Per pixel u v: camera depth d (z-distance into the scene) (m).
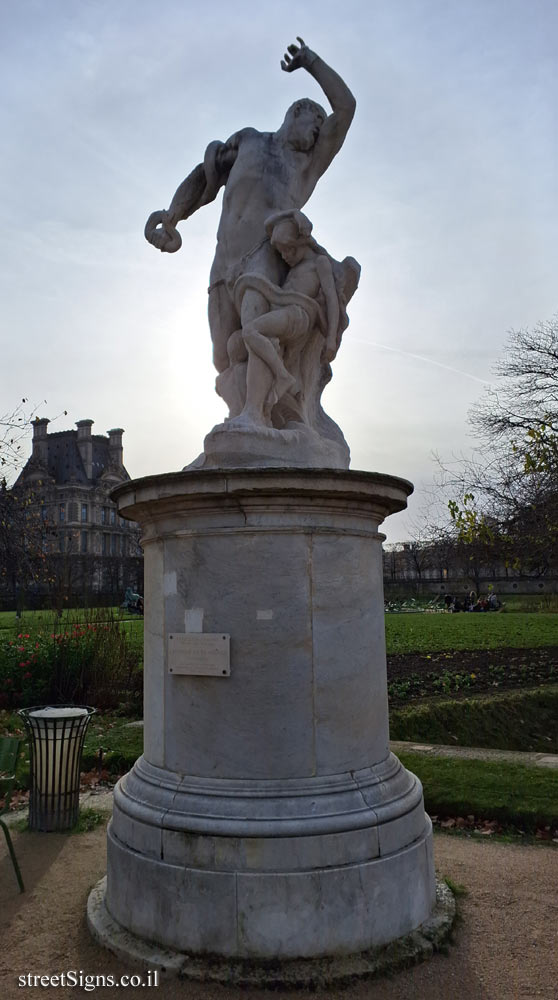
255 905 3.18
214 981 3.09
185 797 3.46
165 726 3.71
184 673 3.61
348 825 3.34
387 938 3.35
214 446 4.07
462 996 3.03
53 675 11.15
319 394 4.89
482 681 12.28
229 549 3.60
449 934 3.53
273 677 3.49
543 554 16.67
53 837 5.22
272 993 3.03
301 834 3.26
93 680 11.22
